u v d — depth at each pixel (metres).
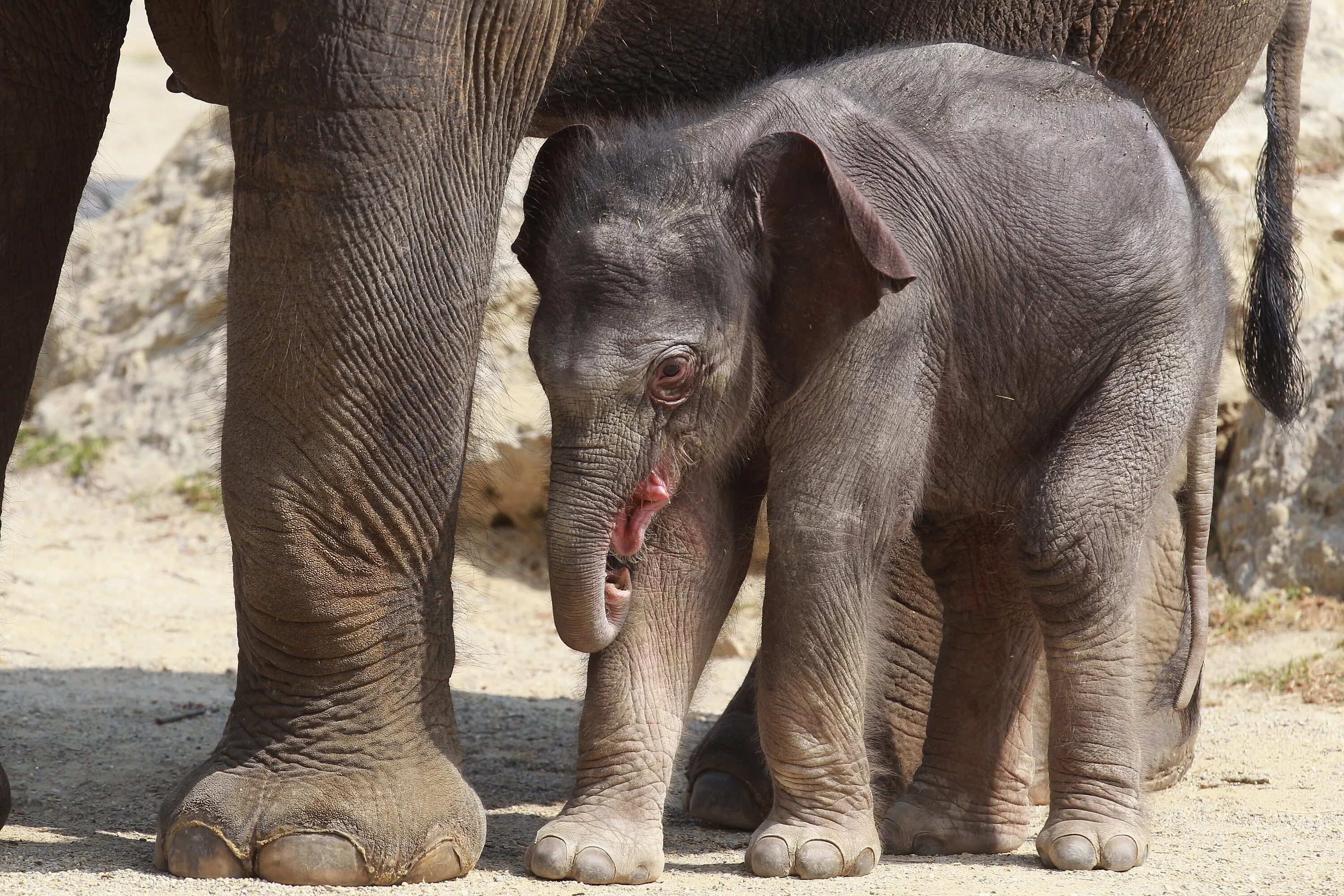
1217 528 17.44
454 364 7.82
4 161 8.52
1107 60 11.83
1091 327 8.77
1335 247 19.58
